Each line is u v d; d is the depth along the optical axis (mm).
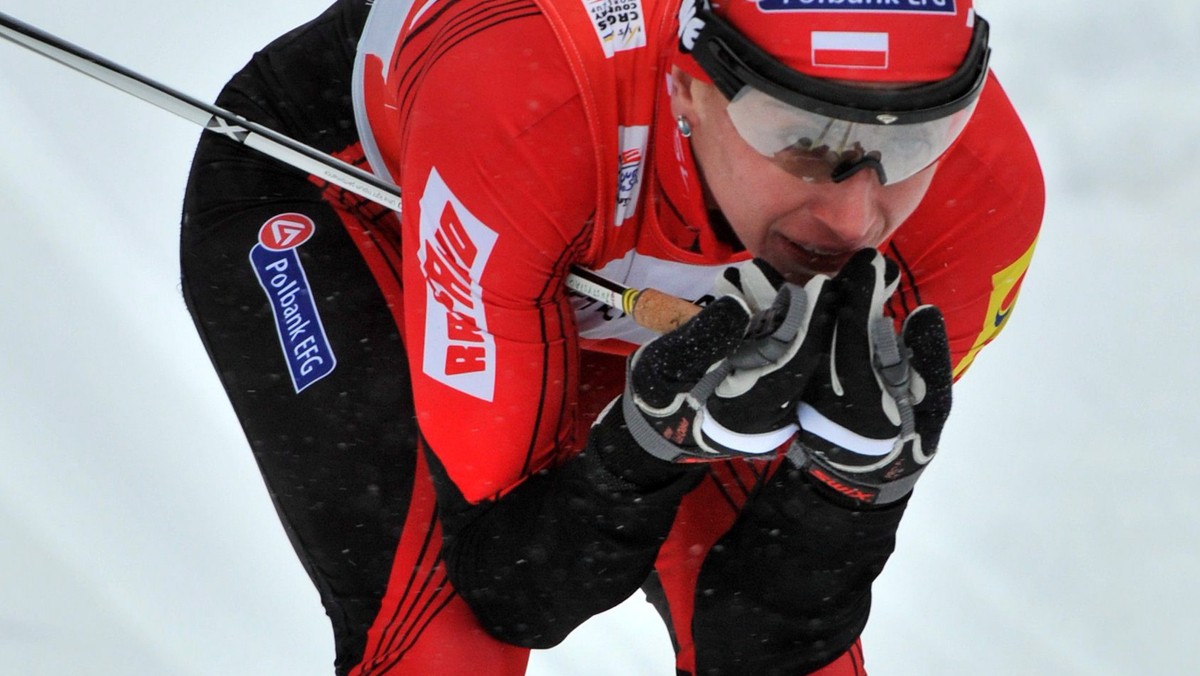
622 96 9047
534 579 9875
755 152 8219
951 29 7973
